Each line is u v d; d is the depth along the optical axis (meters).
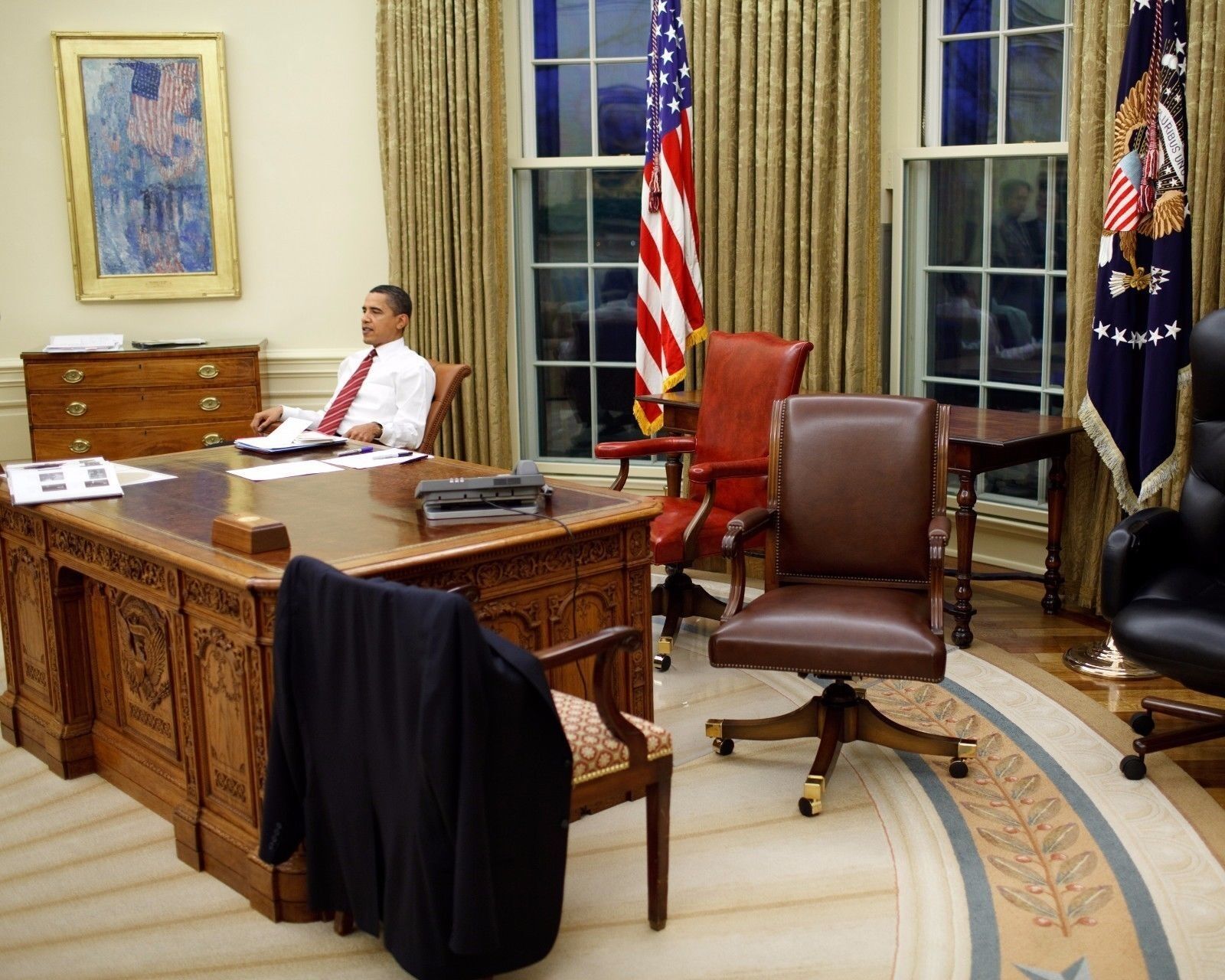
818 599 3.33
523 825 2.29
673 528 4.09
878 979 2.44
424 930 2.27
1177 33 3.90
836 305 5.17
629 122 5.80
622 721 2.50
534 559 2.96
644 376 5.27
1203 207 4.18
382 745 2.31
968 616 4.34
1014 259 5.07
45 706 3.58
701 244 5.41
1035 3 4.87
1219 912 2.64
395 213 5.84
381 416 4.68
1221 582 3.54
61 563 3.34
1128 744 3.51
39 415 5.67
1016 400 5.14
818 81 5.03
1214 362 3.53
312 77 6.00
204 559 2.72
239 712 2.76
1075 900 2.70
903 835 3.02
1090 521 4.66
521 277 6.03
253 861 2.74
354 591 2.32
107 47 5.88
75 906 2.80
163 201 6.02
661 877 2.61
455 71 5.65
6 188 5.95
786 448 3.61
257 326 6.19
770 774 3.38
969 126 5.15
